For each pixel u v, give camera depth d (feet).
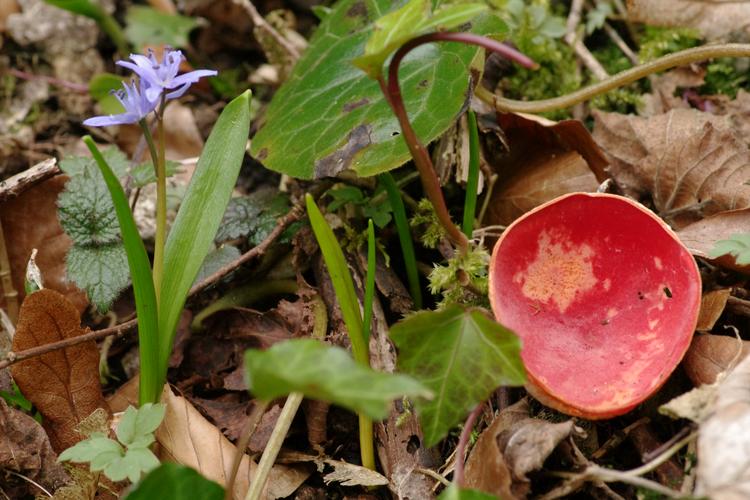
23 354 1.29
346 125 1.36
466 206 1.39
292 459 1.34
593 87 1.43
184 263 1.28
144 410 1.25
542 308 1.26
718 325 1.32
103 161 1.20
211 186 1.29
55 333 1.31
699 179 1.40
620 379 1.22
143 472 1.24
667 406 1.20
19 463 1.30
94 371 1.33
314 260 1.44
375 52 1.15
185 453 1.31
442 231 1.41
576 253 1.26
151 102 1.23
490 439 1.23
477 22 1.36
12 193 1.41
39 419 1.35
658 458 1.20
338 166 1.34
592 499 1.25
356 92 1.39
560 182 1.44
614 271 1.26
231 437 1.35
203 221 1.28
